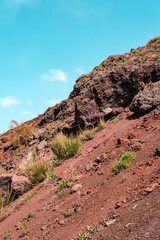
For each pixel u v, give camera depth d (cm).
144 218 262
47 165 854
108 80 1066
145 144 548
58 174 764
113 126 912
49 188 700
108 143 753
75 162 782
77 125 1098
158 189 320
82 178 619
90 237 303
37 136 1444
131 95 1042
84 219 383
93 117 1046
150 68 1045
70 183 620
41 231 452
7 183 855
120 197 373
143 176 399
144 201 309
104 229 300
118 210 332
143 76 1037
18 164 1158
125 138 689
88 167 653
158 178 359
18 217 609
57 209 514
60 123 1400
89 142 904
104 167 583
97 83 1070
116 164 515
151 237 218
